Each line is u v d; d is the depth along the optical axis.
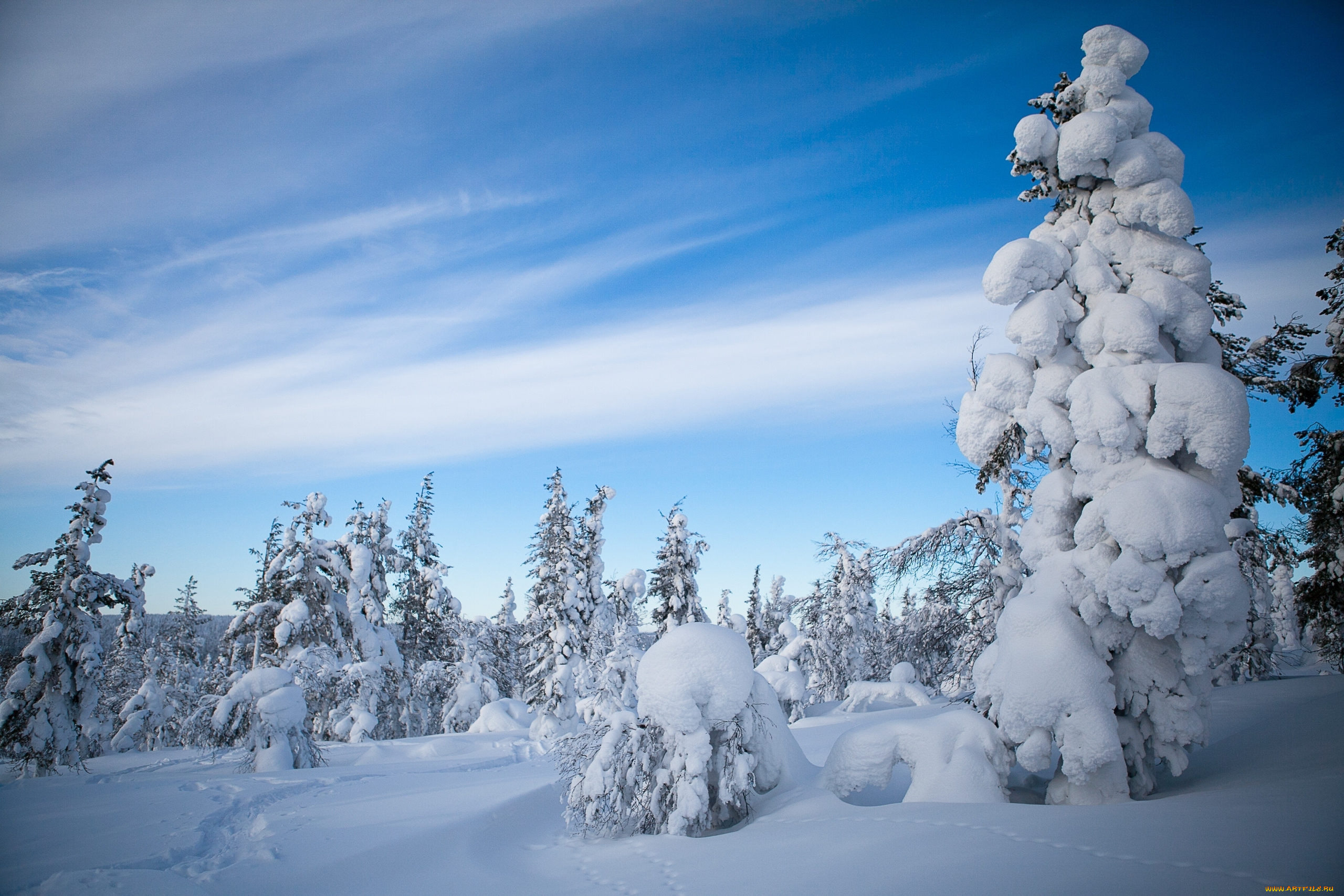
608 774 10.78
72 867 9.50
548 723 29.95
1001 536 16.12
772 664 30.70
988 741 9.73
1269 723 12.01
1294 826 5.98
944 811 8.38
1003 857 6.39
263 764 19.77
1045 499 10.35
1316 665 29.08
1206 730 9.03
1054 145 11.05
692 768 10.67
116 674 41.25
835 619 37.66
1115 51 10.81
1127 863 5.74
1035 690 9.00
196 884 8.41
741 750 11.51
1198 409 8.85
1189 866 5.45
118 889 8.07
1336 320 15.52
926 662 31.12
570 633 31.88
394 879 8.88
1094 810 7.65
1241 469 12.44
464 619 41.06
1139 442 9.49
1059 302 10.41
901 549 16.95
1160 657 9.28
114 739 34.69
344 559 35.03
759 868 7.64
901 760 10.30
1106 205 10.80
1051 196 11.83
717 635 11.62
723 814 11.03
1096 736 8.66
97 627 27.95
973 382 18.42
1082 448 9.83
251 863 9.36
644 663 11.59
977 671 10.37
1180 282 10.20
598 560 33.97
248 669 35.69
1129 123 10.80
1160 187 10.18
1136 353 9.79
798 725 26.25
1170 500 8.70
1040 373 10.48
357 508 36.81
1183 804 7.42
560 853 10.19
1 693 30.72
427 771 18.98
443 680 37.12
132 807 13.90
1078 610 9.61
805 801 10.34
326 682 27.83
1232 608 8.59
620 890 7.80
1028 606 9.65
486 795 13.59
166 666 43.03
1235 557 8.58
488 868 9.40
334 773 18.52
